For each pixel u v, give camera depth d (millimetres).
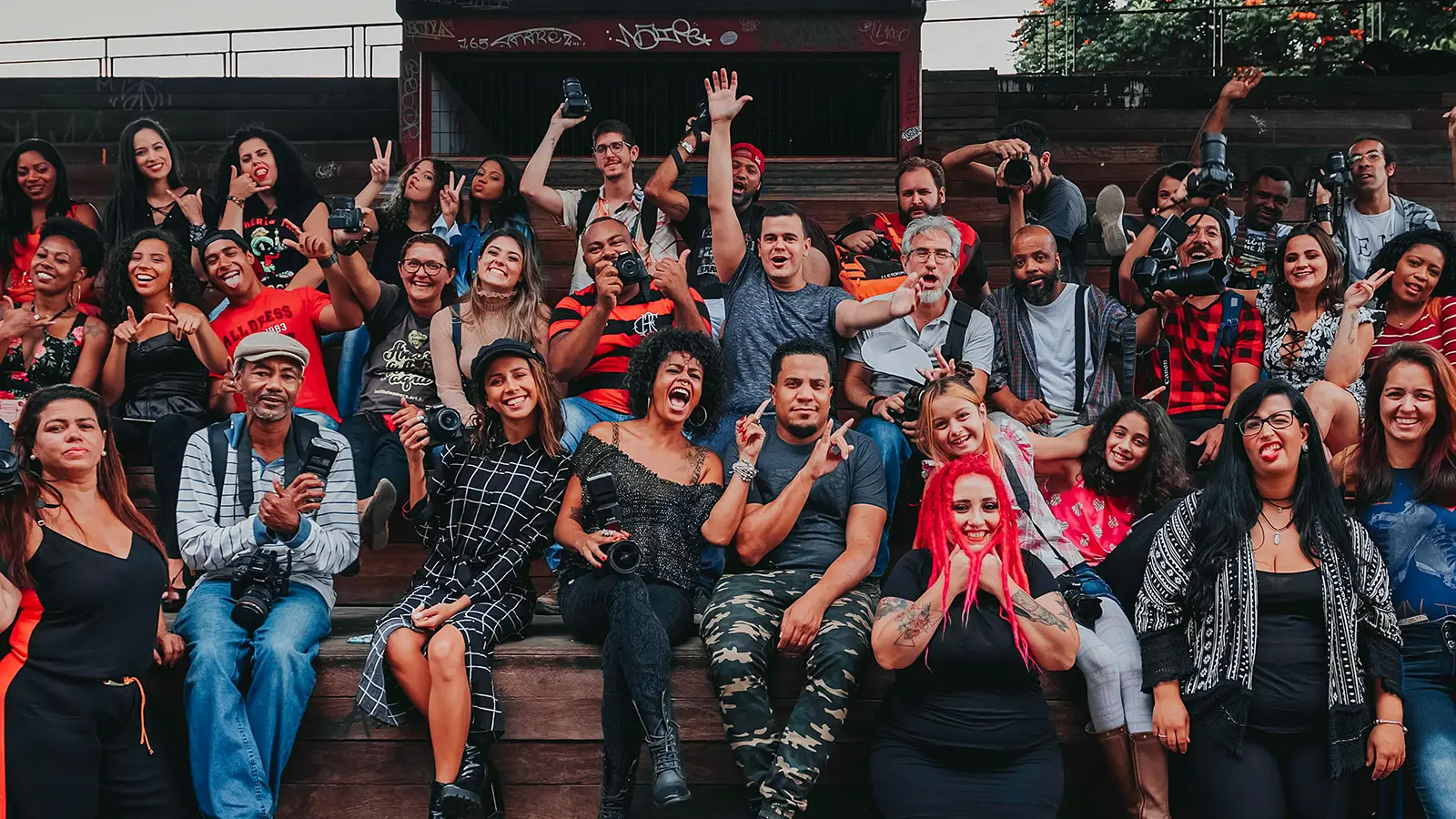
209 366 4293
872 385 4312
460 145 8703
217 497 3570
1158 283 4199
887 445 3979
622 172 5047
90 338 4395
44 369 4352
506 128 9523
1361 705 3186
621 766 3234
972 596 3146
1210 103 8594
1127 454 3750
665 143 9531
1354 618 3229
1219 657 3227
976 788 3139
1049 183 5410
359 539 3602
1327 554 3232
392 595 4273
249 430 3641
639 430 3697
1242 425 3305
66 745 3119
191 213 5066
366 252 5883
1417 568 3365
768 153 9781
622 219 5043
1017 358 4387
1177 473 3746
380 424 4301
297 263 5215
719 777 3441
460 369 4305
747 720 3271
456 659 3273
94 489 3301
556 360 4191
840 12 8250
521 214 5285
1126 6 13539
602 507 3400
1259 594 3246
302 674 3367
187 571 3920
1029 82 8625
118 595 3221
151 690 3467
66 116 8320
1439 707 3291
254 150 5207
